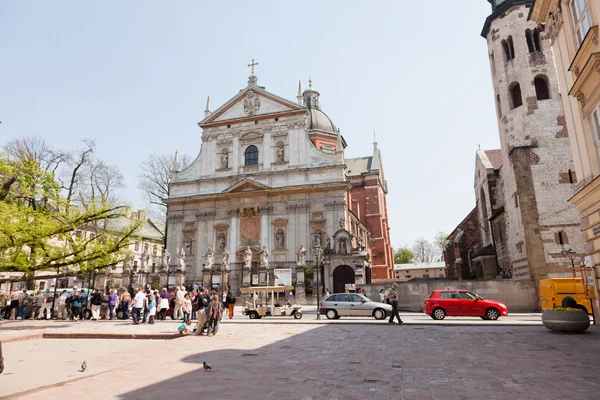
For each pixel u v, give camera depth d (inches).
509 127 1258.0
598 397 281.6
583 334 583.8
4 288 1862.7
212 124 2092.8
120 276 2149.4
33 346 622.5
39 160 1678.2
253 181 1903.3
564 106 687.7
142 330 794.2
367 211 2497.5
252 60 2132.1
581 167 633.6
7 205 840.9
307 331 713.6
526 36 1243.8
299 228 1851.6
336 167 1876.2
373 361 426.6
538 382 325.4
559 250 1081.4
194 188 2048.5
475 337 584.7
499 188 1503.4
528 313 1056.2
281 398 297.7
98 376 389.1
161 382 357.1
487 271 1509.6
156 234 2967.5
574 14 634.2
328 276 1609.3
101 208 931.3
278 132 1991.9
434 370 378.0
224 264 1727.4
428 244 4611.2
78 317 1176.2
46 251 864.9
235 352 505.4
